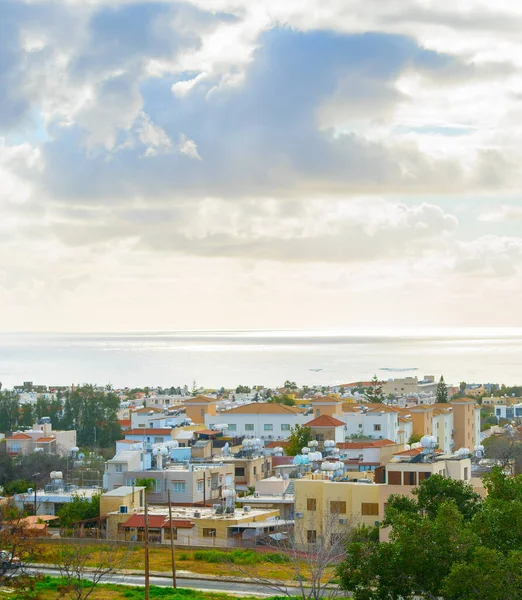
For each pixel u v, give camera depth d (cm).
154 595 8512
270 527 10944
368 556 6212
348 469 15212
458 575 5522
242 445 16688
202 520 11025
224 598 8338
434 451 11444
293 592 8438
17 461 16562
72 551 9244
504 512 5991
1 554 7425
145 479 13238
